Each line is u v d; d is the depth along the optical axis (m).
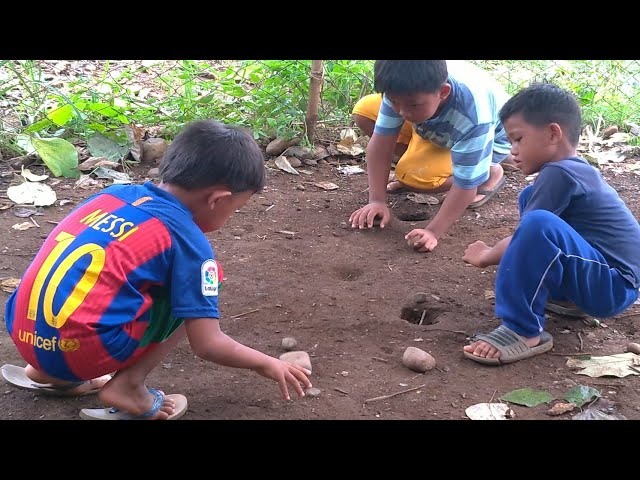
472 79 3.36
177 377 2.49
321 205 4.00
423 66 2.95
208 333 2.07
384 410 2.35
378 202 3.76
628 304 2.73
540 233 2.52
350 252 3.48
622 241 2.69
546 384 2.52
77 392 2.37
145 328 2.08
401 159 3.97
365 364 2.61
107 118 4.58
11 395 2.38
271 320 2.88
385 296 3.10
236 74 4.79
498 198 4.21
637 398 2.46
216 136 2.12
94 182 4.10
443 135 3.42
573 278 2.61
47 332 2.00
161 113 4.77
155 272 2.04
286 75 4.59
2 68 4.89
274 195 4.09
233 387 2.45
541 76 5.55
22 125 4.53
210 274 2.07
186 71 4.84
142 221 2.05
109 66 5.48
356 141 4.78
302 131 4.66
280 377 2.15
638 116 5.41
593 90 5.36
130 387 2.16
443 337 2.81
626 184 4.39
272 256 3.40
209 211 2.17
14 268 3.19
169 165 2.12
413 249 3.53
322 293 3.09
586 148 4.93
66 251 2.03
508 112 2.78
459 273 3.32
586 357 2.68
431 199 4.13
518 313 2.62
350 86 4.89
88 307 1.98
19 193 3.84
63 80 5.19
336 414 2.32
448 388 2.48
